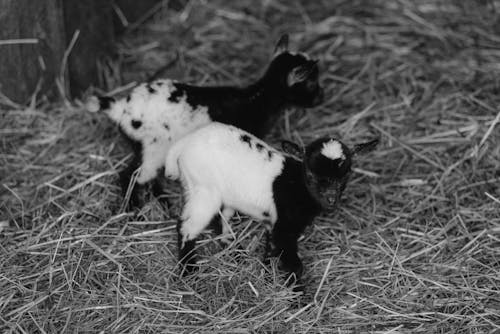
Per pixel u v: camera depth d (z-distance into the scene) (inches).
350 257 318.0
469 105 410.3
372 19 479.2
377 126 393.7
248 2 497.0
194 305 293.9
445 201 350.9
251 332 279.6
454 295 299.6
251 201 305.9
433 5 488.7
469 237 326.6
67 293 294.4
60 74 400.8
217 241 324.8
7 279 296.4
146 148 331.6
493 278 306.0
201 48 454.3
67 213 329.1
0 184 349.4
